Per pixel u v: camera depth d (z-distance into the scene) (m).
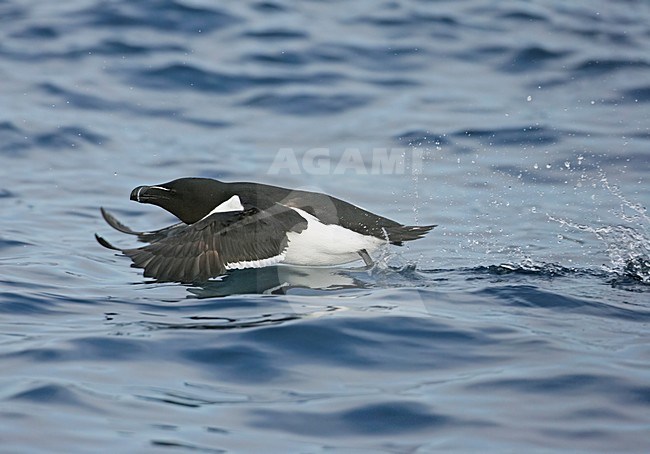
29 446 9.62
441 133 24.00
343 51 29.02
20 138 23.83
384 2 32.44
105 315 13.67
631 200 20.45
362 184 19.88
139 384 11.18
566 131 24.20
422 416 10.41
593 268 16.09
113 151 23.52
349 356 11.97
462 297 14.20
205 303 14.02
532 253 16.95
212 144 23.83
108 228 19.28
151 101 26.17
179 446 9.70
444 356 11.98
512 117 25.03
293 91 26.61
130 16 30.39
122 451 9.57
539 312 13.62
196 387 11.16
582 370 11.46
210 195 15.04
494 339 12.48
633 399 10.77
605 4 32.28
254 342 12.34
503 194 20.53
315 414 10.48
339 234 14.81
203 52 28.69
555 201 20.31
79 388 10.99
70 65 27.84
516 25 30.72
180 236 13.80
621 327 13.11
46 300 14.32
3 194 20.91
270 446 9.76
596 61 28.25
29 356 11.95
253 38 29.58
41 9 30.83
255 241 13.92
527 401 10.75
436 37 29.95
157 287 15.07
